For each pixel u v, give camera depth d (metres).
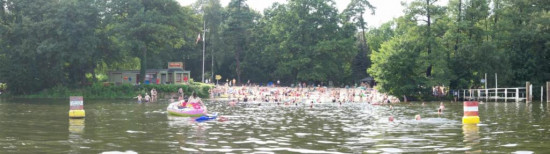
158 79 78.44
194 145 16.34
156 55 99.88
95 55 69.75
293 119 28.64
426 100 59.19
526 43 62.06
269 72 111.31
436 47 59.25
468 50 58.12
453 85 61.97
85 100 58.94
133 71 80.00
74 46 67.31
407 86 57.34
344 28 103.00
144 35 73.31
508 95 61.88
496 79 56.84
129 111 36.62
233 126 23.81
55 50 65.06
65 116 30.38
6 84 73.00
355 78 107.94
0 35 66.06
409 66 57.69
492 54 58.47
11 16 69.12
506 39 62.38
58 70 68.88
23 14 67.56
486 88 57.47
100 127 22.94
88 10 67.38
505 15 63.06
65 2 66.50
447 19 60.91
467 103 25.03
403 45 58.47
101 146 15.98
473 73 61.62
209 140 17.81
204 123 25.56
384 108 42.06
